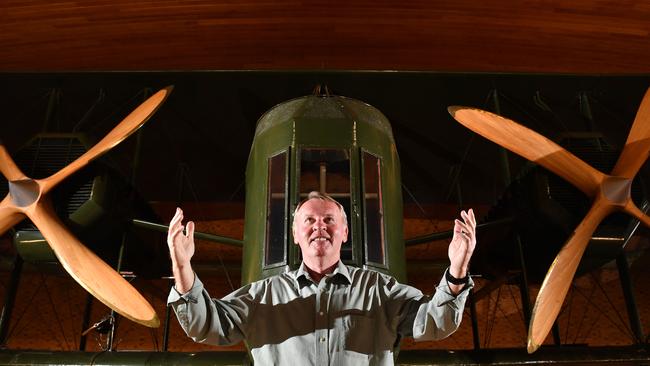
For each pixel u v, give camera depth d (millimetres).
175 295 2371
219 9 7520
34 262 6855
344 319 2545
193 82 8469
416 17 7637
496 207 7461
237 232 11055
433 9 7492
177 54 8289
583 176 6133
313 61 8414
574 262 5570
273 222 4984
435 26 7770
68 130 9438
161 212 11234
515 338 9461
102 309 9734
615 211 5965
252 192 5367
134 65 8438
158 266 8188
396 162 5648
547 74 8086
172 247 2318
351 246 4738
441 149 10148
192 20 7672
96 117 9180
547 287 5402
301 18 7684
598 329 9500
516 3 7344
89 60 8352
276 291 2668
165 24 7738
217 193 11117
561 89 8484
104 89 8430
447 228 11203
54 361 5789
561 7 7418
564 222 6531
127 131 6250
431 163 10523
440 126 9586
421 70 8422
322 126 5359
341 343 2482
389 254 4871
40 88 8398
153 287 8148
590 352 6000
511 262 7512
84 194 6695
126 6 7395
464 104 9031
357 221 4836
